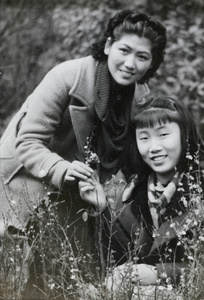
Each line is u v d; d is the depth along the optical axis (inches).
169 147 167.9
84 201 174.7
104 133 171.5
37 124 169.8
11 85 367.2
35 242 159.9
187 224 159.9
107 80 169.6
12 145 178.1
